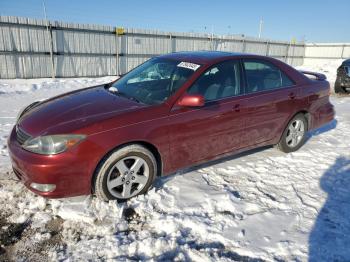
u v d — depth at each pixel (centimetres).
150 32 1706
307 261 251
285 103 438
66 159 275
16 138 313
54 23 1388
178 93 339
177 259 248
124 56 1658
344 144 533
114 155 297
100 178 297
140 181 325
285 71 455
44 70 1414
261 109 408
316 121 504
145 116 312
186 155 350
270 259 252
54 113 319
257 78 418
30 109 365
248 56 417
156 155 335
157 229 283
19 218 288
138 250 256
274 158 453
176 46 1842
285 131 460
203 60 380
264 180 385
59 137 276
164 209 311
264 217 307
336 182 390
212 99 364
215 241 271
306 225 298
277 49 2528
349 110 834
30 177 279
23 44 1330
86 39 1505
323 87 503
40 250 253
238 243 268
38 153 278
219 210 316
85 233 274
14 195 323
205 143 362
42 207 304
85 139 281
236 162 431
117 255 250
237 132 391
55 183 277
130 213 304
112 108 321
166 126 322
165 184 356
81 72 1532
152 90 360
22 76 1359
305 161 449
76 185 287
